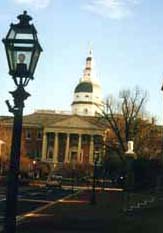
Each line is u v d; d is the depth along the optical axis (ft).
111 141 324.19
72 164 485.56
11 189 31.04
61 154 550.77
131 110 315.58
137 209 134.31
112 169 319.88
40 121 565.94
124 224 96.43
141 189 217.97
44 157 551.18
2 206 139.85
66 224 96.68
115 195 229.04
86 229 87.61
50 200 187.73
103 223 98.68
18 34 31.04
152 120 316.81
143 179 225.97
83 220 106.11
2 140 436.76
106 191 278.46
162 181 210.38
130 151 149.59
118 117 321.73
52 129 555.28
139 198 180.24
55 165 531.50
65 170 482.69
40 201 178.19
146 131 310.24
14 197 31.01
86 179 424.46
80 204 164.66
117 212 128.77
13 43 30.96
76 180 422.82
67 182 415.44
